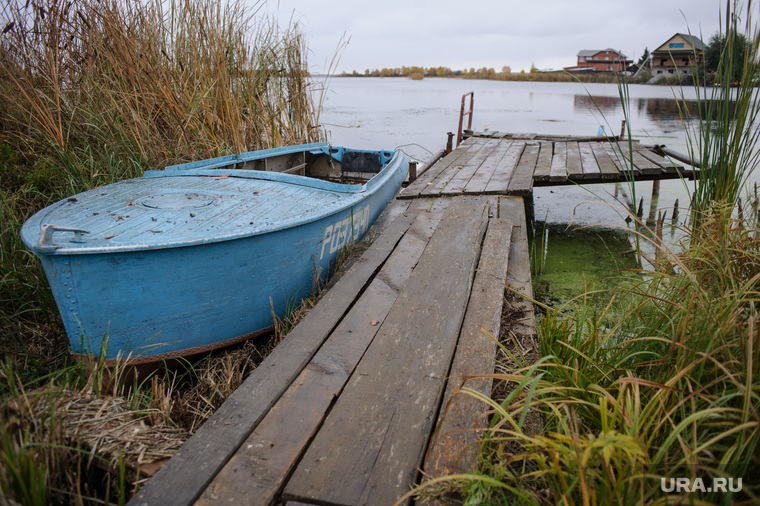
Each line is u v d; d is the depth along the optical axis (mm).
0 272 3264
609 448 1305
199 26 5543
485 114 17797
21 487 1436
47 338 3145
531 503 1456
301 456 1669
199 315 2691
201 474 1556
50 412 1729
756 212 3018
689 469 1420
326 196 3668
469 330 2418
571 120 15820
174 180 3713
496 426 1600
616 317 3287
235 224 2816
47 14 4852
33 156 4746
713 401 1650
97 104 5039
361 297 2791
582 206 7199
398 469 1591
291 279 3139
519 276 3205
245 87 5973
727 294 2146
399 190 5484
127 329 2529
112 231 2578
